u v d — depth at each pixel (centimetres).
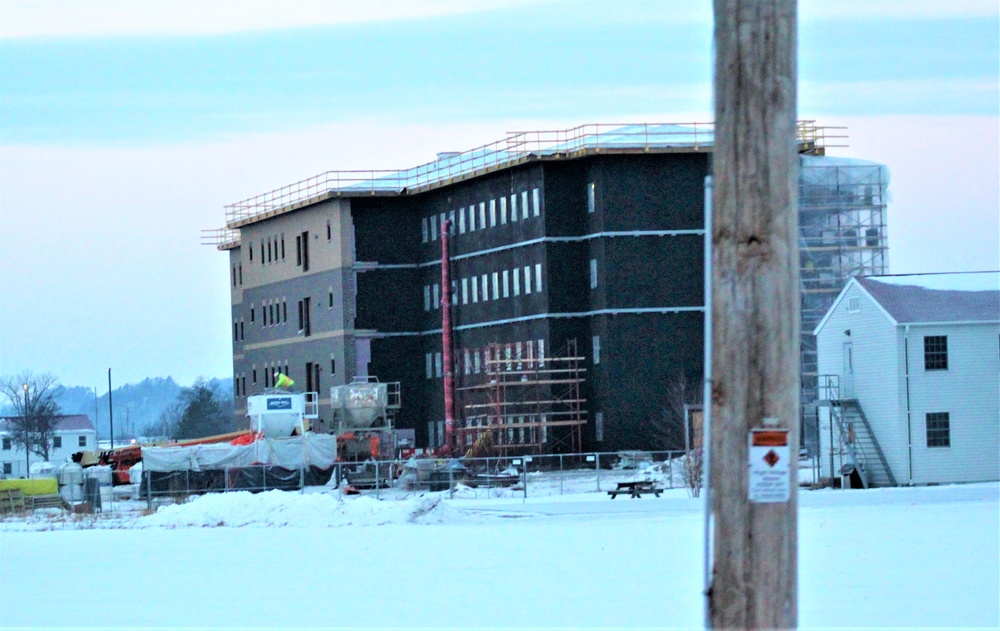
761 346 1155
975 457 8344
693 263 12125
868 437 8594
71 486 8500
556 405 12388
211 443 11738
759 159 1157
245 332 17000
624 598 3017
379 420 12538
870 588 3092
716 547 1170
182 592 3431
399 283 14738
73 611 3103
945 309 8412
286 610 2997
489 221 13438
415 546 4616
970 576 3300
